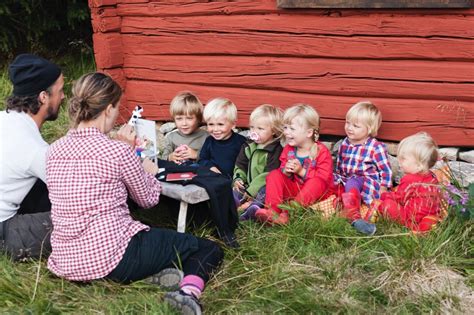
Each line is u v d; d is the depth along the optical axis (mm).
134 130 3986
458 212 3852
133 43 5707
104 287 3354
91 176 3264
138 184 3398
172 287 3352
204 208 4090
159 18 5496
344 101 4812
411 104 4570
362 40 4637
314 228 3986
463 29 4301
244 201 4574
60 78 3758
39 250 3656
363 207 4434
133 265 3291
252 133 4680
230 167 4828
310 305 3201
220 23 5203
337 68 4777
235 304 3297
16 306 3227
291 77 4977
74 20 8188
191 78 5461
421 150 4070
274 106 4863
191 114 4957
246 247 3809
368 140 4566
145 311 3143
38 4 7684
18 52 8227
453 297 3258
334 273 3510
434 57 4434
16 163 3592
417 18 4422
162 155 5129
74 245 3287
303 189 4328
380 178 4504
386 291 3385
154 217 4254
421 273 3498
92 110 3336
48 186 3393
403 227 3998
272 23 4965
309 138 4492
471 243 3744
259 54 5090
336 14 4684
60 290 3375
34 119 3713
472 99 4379
